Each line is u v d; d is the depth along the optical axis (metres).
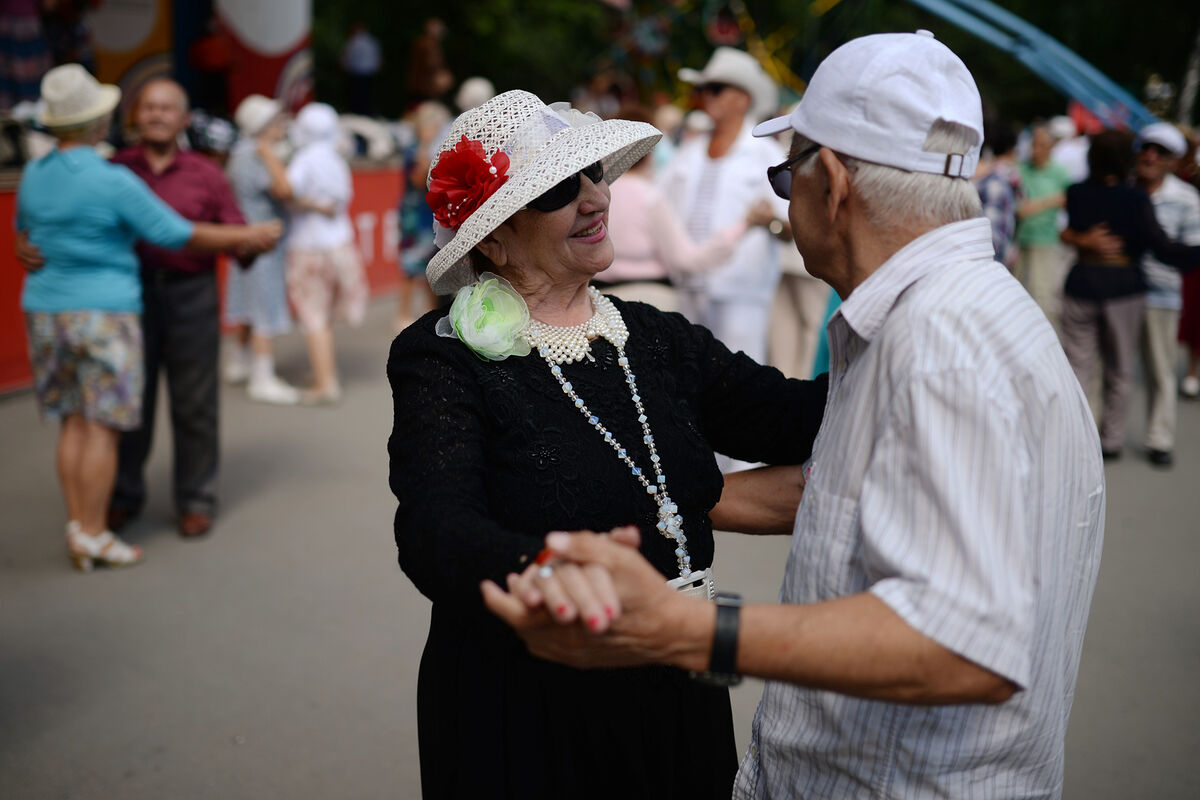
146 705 3.23
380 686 3.38
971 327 1.25
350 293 6.81
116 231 3.90
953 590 1.15
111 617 3.81
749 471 1.88
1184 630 3.93
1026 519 1.18
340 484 5.30
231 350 7.37
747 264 4.74
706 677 1.20
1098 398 6.22
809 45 15.76
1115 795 2.89
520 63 21.00
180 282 4.38
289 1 9.89
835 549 1.34
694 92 4.98
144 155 4.38
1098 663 3.66
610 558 1.15
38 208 3.82
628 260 4.75
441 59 15.23
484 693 1.60
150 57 9.73
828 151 1.37
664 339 1.77
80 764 2.92
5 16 7.53
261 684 3.38
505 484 1.53
